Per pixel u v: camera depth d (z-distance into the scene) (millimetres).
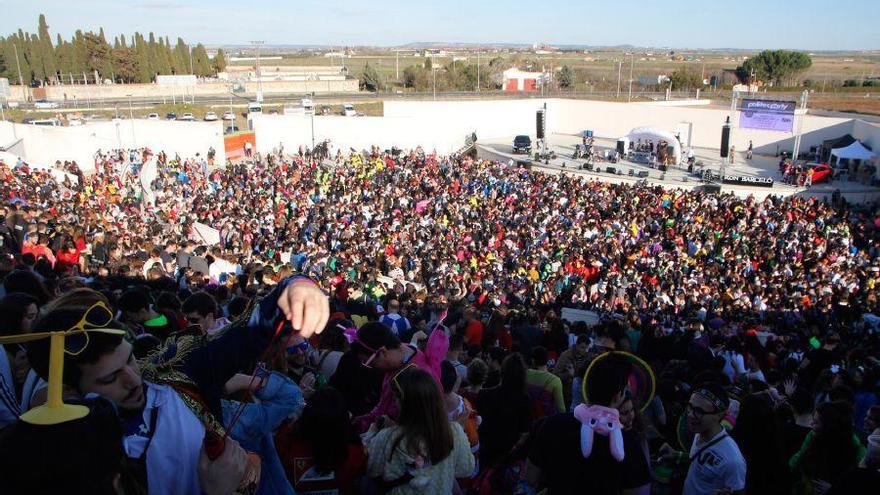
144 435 1735
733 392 4797
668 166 40438
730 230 25203
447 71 88688
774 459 3787
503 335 8438
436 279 15867
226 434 1793
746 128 45625
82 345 1599
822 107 54656
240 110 62062
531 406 4254
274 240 19109
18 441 1274
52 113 54406
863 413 5984
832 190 34781
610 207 28500
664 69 125500
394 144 48594
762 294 18078
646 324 10633
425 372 2859
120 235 14719
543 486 3092
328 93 80625
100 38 77125
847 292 18188
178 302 5895
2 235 12289
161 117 56906
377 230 21609
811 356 8750
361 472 2932
